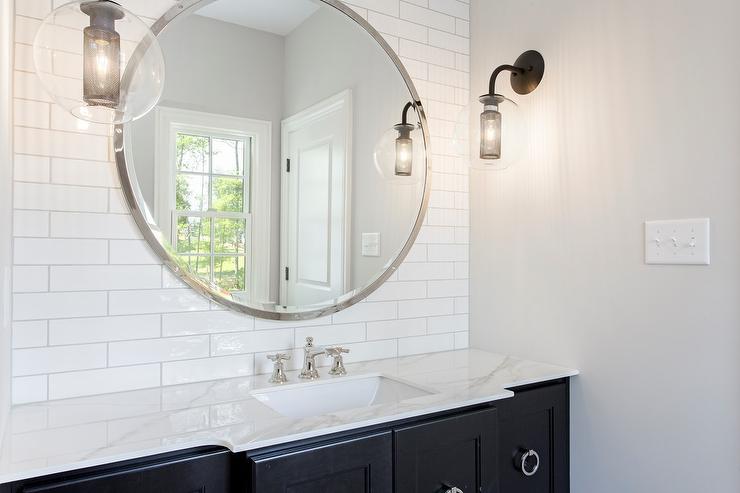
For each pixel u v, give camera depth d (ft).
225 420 3.90
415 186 6.46
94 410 4.13
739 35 4.21
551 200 5.81
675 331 4.64
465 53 6.89
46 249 4.39
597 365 5.31
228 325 5.23
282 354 5.20
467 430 4.45
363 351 6.08
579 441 5.46
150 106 4.04
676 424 4.63
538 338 5.96
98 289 4.60
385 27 6.27
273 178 5.43
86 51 3.65
